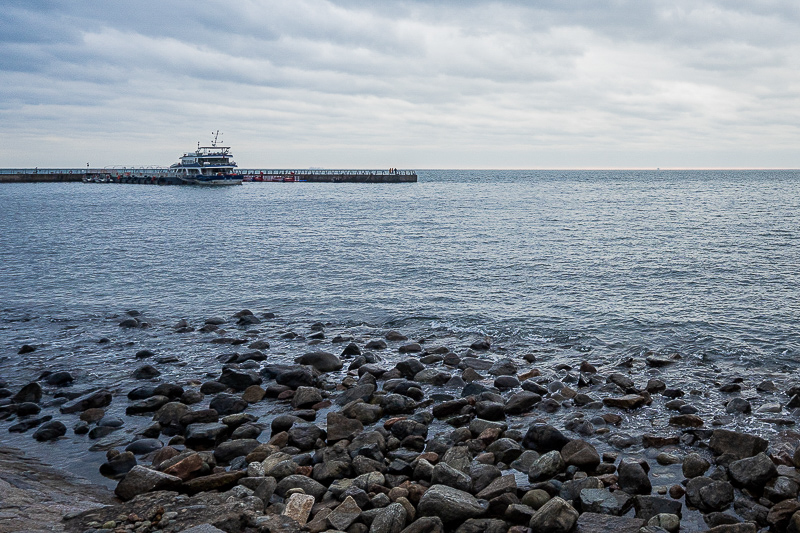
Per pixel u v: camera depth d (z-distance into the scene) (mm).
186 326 21688
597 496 8977
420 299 25562
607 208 77250
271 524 7992
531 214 68750
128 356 18469
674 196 107062
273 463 10367
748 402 13344
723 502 8906
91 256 38344
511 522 8477
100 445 11891
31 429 12883
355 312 23781
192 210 81438
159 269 33562
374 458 10617
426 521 8156
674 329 20234
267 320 22906
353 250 39906
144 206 89688
